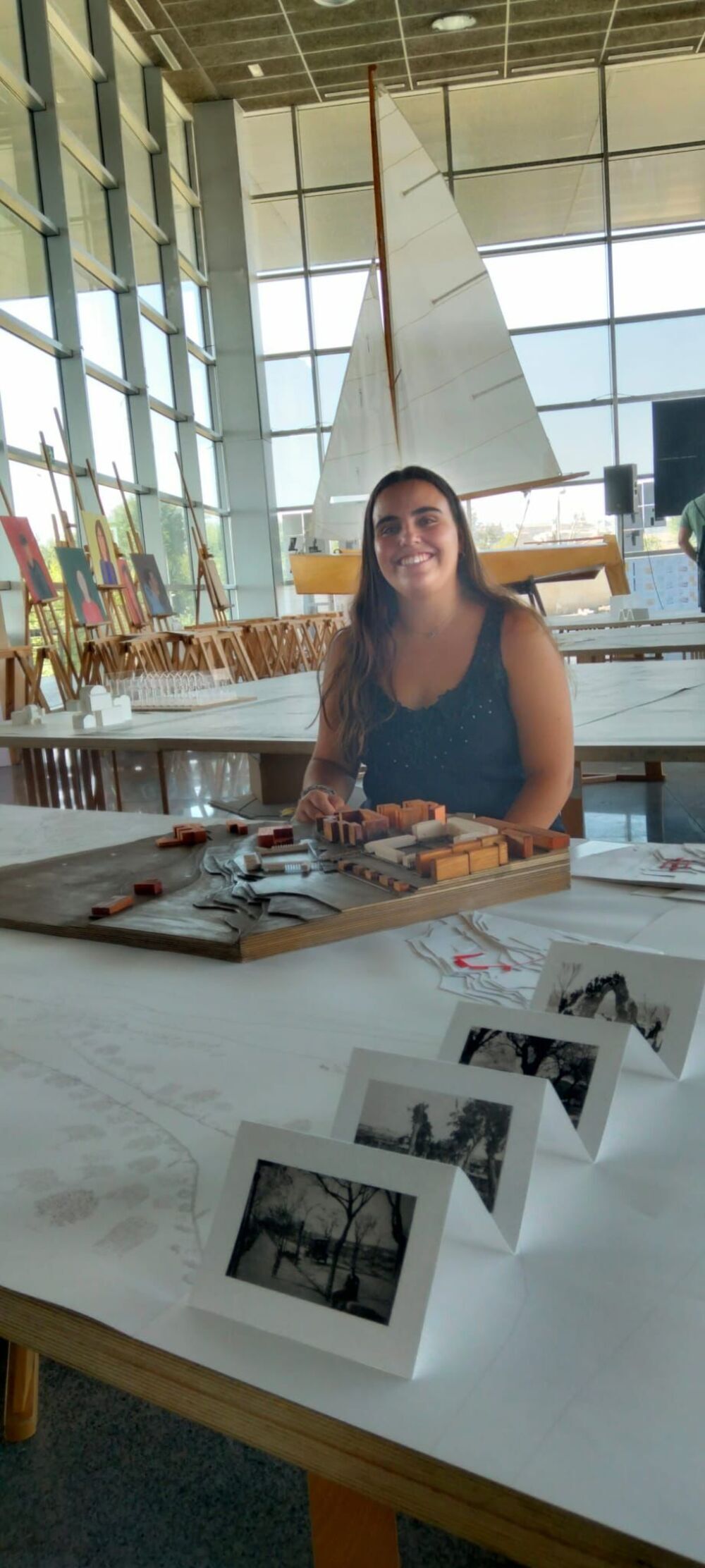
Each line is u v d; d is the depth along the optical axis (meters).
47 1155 0.61
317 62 10.84
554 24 10.34
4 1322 0.49
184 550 11.55
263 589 12.56
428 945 0.96
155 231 10.92
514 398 2.17
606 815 4.13
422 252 2.22
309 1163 0.48
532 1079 0.53
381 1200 0.46
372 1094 0.58
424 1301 0.42
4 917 1.08
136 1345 0.45
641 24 10.42
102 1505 1.04
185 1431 1.15
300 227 12.12
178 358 11.41
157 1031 0.79
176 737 2.59
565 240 11.81
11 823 1.69
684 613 7.07
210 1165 0.59
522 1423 0.38
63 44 8.87
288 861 1.14
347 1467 0.39
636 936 0.94
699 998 0.68
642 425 12.02
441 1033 0.75
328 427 12.46
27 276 8.09
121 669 6.62
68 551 7.19
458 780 1.57
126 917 1.03
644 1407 0.38
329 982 0.87
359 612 1.58
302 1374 0.42
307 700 3.63
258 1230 0.48
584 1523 0.34
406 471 1.50
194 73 10.99
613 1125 0.58
